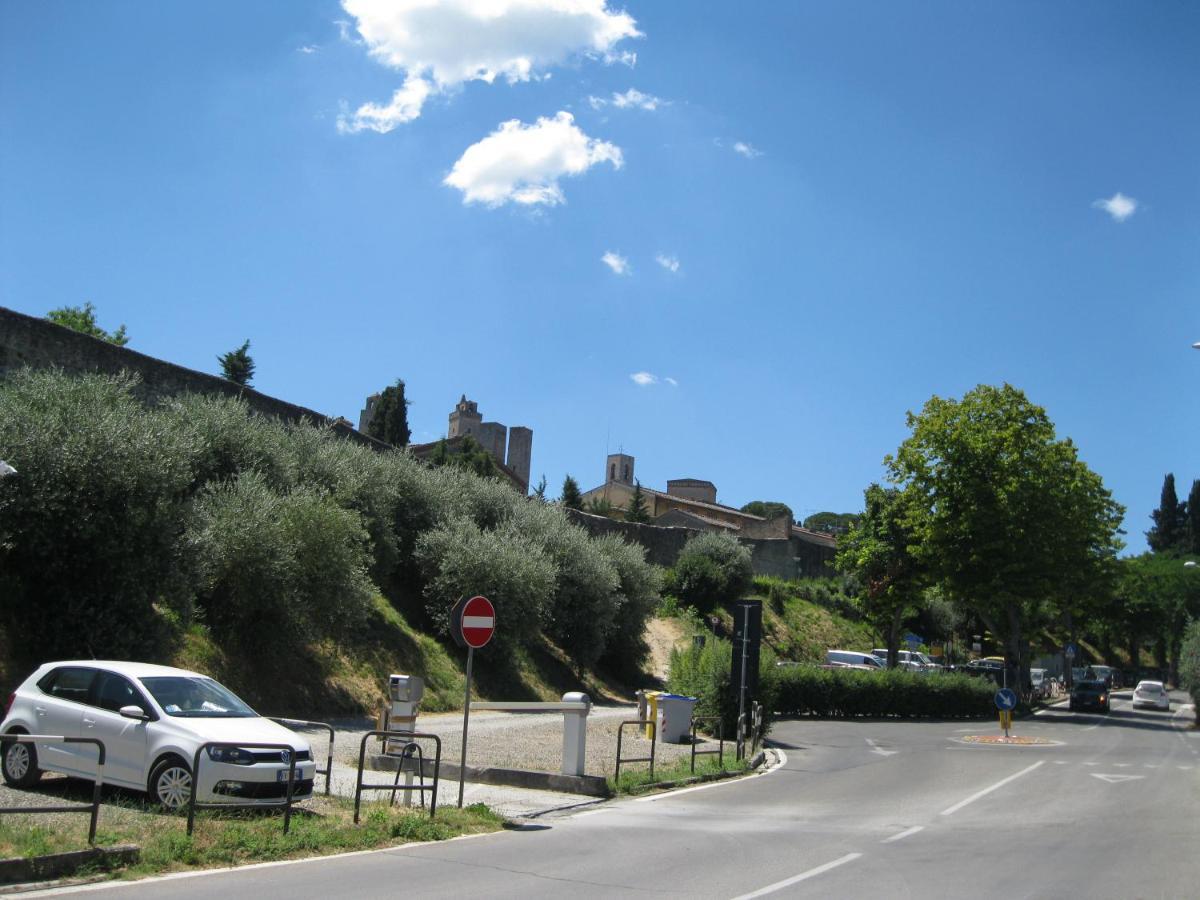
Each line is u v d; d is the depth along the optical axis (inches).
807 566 2650.1
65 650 663.8
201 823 376.2
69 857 303.3
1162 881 356.5
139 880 305.4
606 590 1430.9
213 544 782.5
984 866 381.1
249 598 825.5
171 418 860.0
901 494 1738.4
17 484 638.5
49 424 673.6
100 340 962.7
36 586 684.1
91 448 671.1
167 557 729.0
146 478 704.4
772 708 1056.2
